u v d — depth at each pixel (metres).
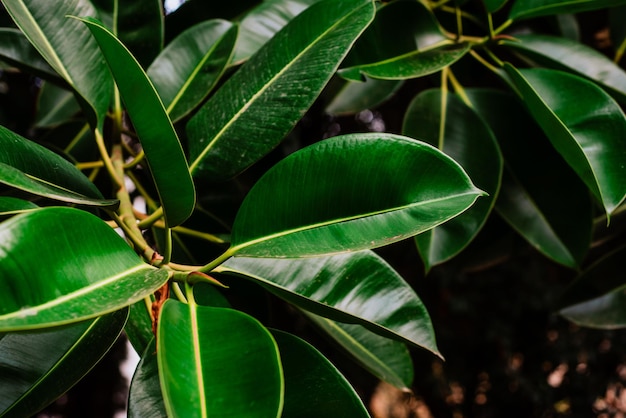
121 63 0.51
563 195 0.89
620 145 0.72
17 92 1.59
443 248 0.82
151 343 0.60
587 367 2.31
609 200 0.70
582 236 0.89
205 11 0.89
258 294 0.82
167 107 0.79
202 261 0.86
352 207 0.57
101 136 0.72
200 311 0.53
